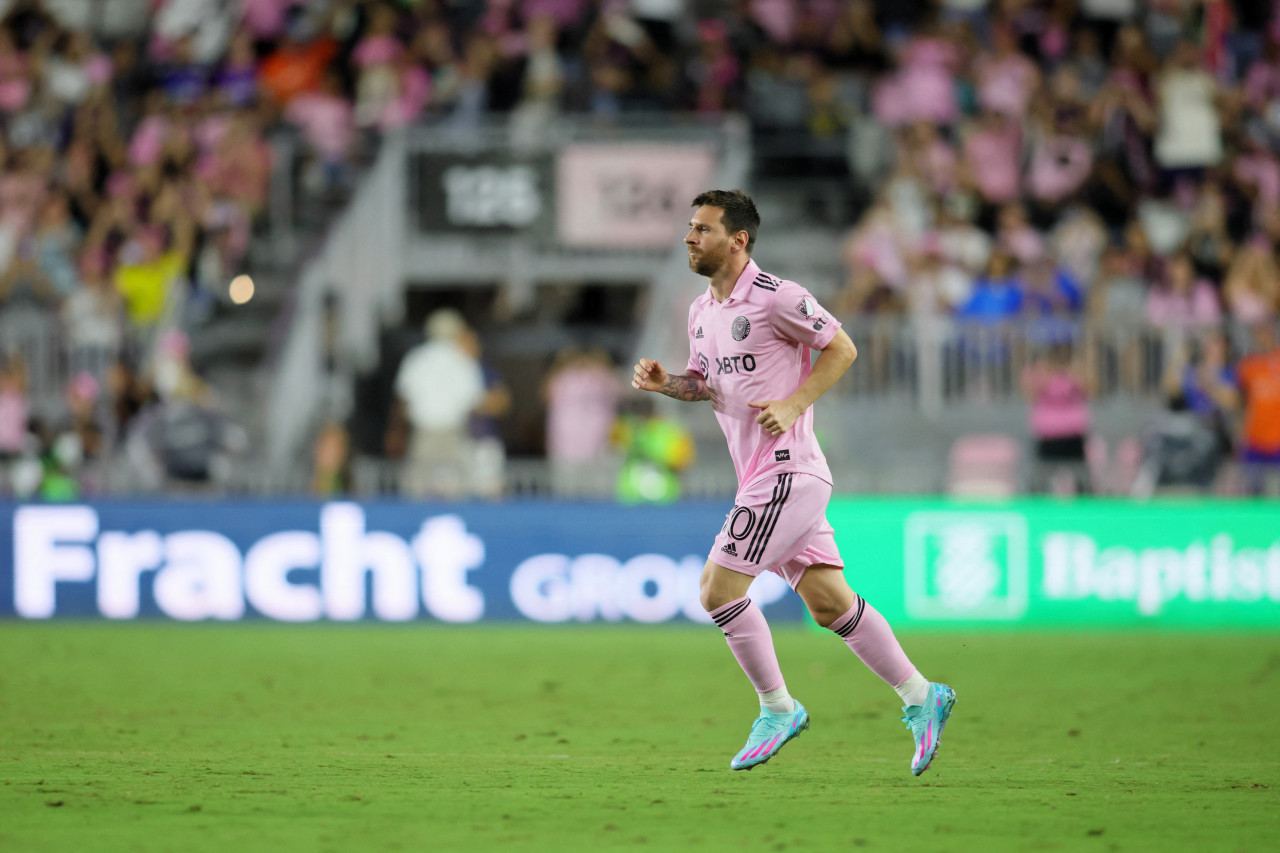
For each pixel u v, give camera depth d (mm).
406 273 58500
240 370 57719
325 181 62531
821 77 66438
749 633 20922
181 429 50281
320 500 47844
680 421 56031
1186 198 62656
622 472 50188
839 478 50000
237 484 50594
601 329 63281
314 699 32406
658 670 37875
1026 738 27141
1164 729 28422
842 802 19750
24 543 47969
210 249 58906
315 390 56625
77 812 18719
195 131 63094
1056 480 50969
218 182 60406
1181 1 67312
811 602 21188
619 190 57812
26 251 60188
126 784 20922
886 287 56625
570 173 58000
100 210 63281
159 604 47875
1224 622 48312
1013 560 48000
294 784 20984
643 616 48000
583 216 57875
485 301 63812
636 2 66688
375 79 63719
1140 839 17375
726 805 19453
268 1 66938
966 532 47969
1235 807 19531
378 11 65750
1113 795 20469
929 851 16656
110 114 64688
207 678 35906
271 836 17266
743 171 58844
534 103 61156
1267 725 29000
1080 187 62438
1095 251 58469
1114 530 48219
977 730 28234
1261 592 48438
